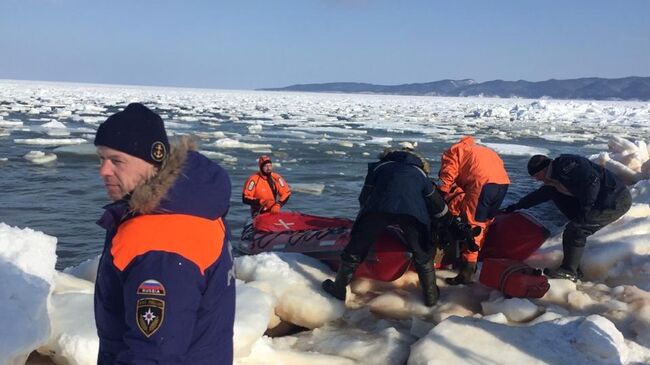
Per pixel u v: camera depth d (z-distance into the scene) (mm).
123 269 1533
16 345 2641
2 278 2895
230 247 1816
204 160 1693
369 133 27312
